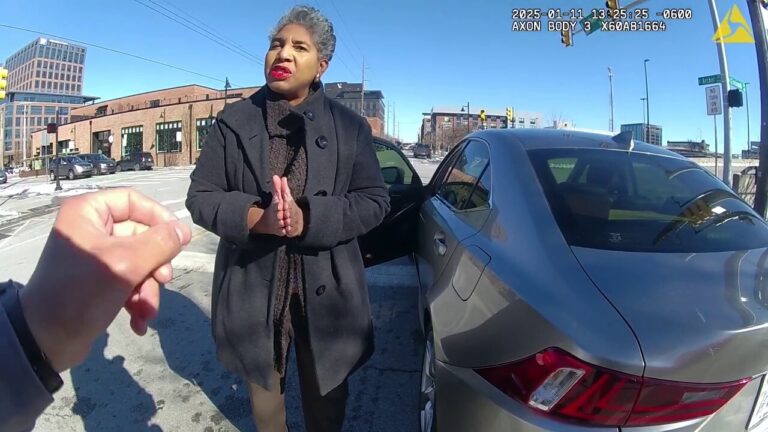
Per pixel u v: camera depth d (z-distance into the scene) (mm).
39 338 549
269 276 1635
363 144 1751
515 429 1308
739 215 1971
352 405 2635
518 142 2412
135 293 670
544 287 1432
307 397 1893
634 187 2090
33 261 5711
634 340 1197
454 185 2932
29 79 76125
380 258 3373
